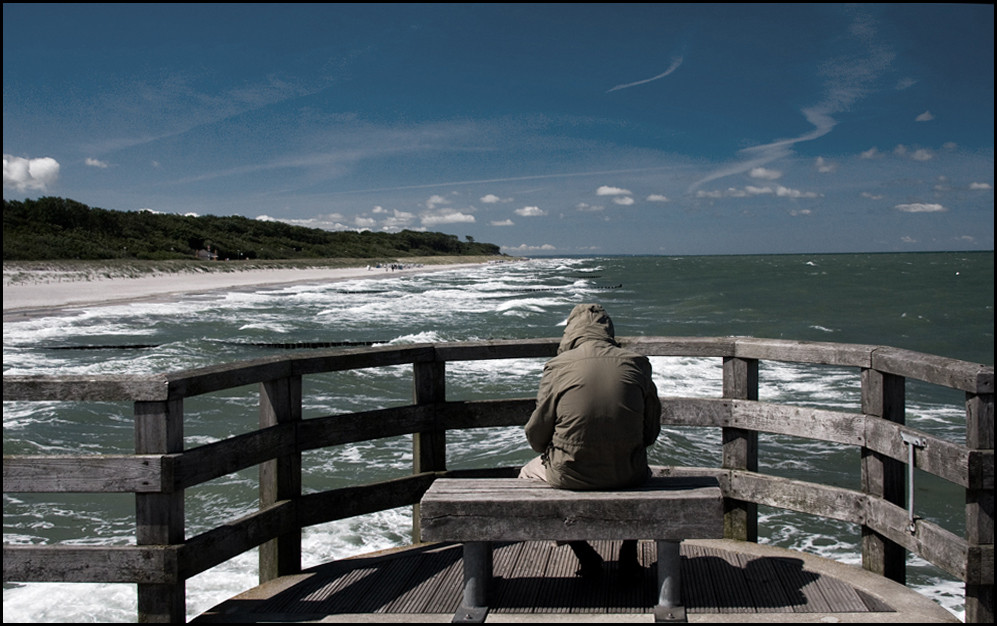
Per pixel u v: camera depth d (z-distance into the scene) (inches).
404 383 590.6
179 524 113.7
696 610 114.2
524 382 586.9
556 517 110.8
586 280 3211.1
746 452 144.9
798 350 136.6
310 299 1727.4
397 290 2191.2
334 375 619.8
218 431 434.3
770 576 126.3
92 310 1288.1
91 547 112.3
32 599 211.9
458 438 408.5
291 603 120.7
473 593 114.8
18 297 1478.8
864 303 1733.5
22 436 423.2
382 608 118.2
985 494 108.1
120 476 110.5
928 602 115.4
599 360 114.4
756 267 4985.2
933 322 1296.8
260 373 126.7
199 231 3713.1
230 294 1792.6
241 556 245.9
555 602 117.1
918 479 340.2
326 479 335.0
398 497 145.3
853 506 130.1
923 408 498.0
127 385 110.6
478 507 112.0
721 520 108.7
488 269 4953.3
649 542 142.6
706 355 146.6
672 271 4343.0
